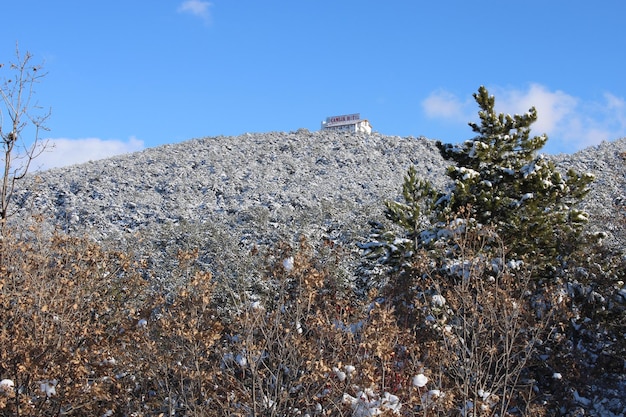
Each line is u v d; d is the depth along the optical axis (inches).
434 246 489.4
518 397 443.2
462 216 496.4
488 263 424.5
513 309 382.0
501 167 534.0
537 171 514.3
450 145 561.9
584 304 494.6
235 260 665.6
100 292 358.0
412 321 426.3
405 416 311.9
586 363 484.4
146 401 349.1
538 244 501.4
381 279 598.2
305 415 298.0
